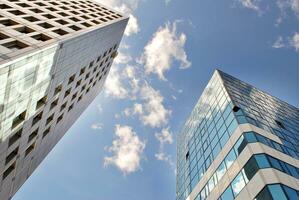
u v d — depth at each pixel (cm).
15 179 3719
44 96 3388
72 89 4356
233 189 2494
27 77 2708
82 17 4650
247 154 2581
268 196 2041
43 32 3147
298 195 2128
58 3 4800
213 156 3272
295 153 2878
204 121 4309
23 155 3544
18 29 2988
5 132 2758
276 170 2303
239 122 3086
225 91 3912
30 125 3288
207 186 3055
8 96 2534
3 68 2278
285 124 3716
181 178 4212
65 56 3378
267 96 4672
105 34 4756
